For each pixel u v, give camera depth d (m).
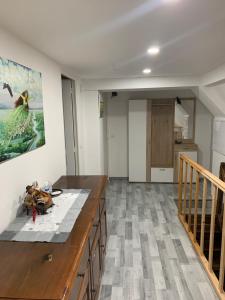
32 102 1.96
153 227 3.29
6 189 1.56
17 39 1.73
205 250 3.14
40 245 1.30
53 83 2.56
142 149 5.29
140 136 5.25
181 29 1.65
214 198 2.21
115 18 1.43
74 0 1.18
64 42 1.89
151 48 2.14
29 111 1.90
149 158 5.32
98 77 3.93
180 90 5.25
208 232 3.23
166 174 5.33
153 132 5.23
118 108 5.49
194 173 4.88
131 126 5.23
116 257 2.63
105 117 5.37
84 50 2.16
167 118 5.16
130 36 1.78
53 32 1.66
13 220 1.61
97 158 4.32
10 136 1.60
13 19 1.42
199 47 2.12
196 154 5.17
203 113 5.33
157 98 5.21
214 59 2.64
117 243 2.90
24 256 1.20
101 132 4.55
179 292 2.12
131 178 5.44
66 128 3.75
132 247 2.81
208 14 1.39
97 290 1.97
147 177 5.40
